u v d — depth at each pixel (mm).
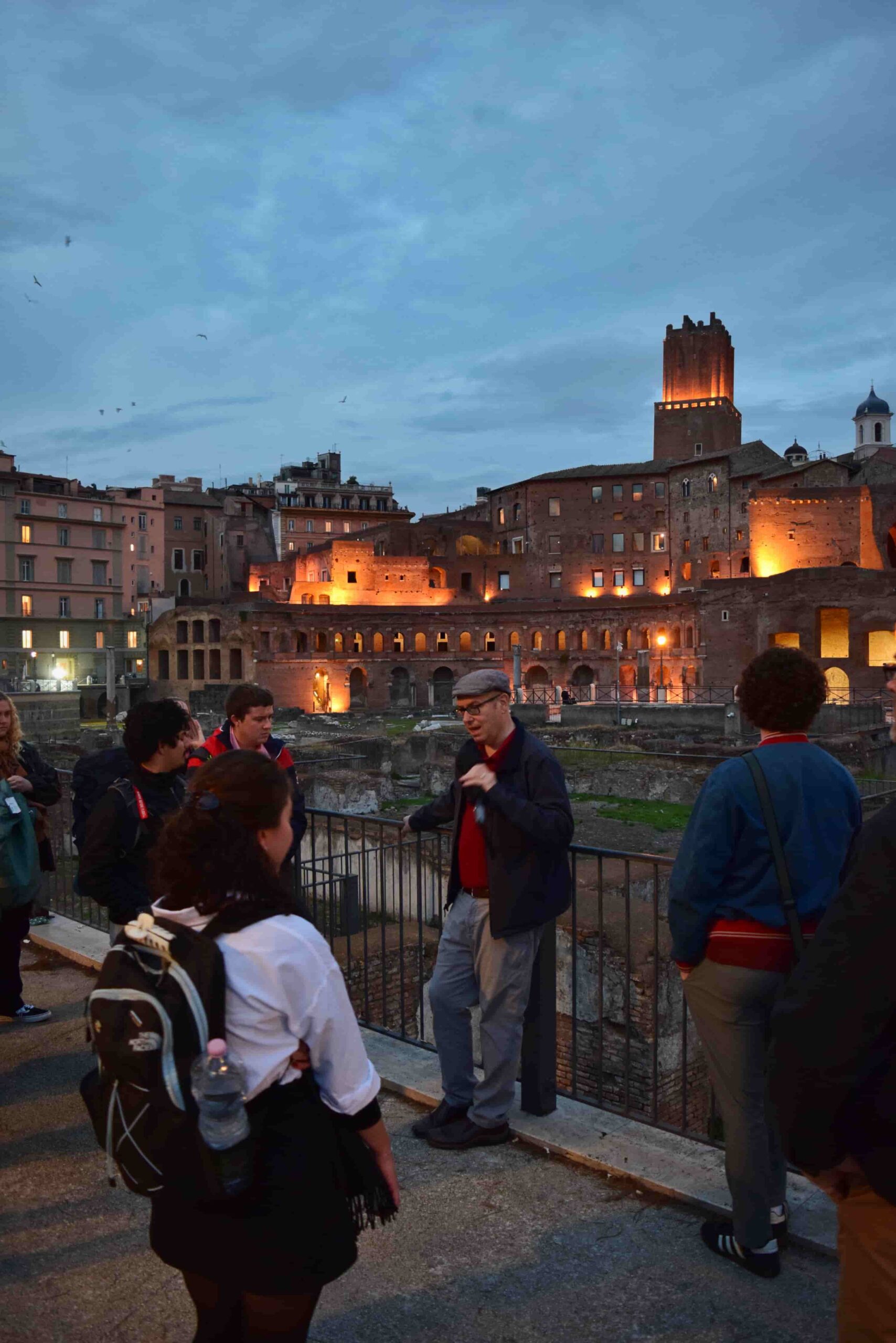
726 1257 3789
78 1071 5785
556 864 4617
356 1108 2385
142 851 4566
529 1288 3641
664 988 9375
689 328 102750
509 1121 4922
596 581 92938
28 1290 3688
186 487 107562
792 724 3648
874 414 97562
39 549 77938
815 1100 2004
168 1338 3404
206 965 2186
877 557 75375
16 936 6469
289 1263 2238
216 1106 2098
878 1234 2111
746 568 84625
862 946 1968
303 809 5738
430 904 12625
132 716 4684
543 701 68312
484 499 120812
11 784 6125
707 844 3533
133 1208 4285
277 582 96562
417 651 83688
